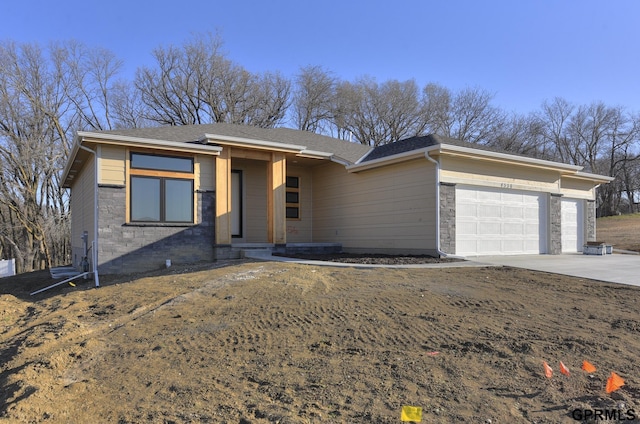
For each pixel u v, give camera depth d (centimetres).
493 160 1355
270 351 505
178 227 1303
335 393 394
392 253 1410
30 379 463
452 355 470
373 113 4062
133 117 3638
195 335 574
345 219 1622
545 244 1558
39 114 2838
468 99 4103
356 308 652
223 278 903
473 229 1348
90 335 616
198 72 3738
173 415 367
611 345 491
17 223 2975
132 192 1244
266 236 1678
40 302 970
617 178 4634
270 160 1488
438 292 747
